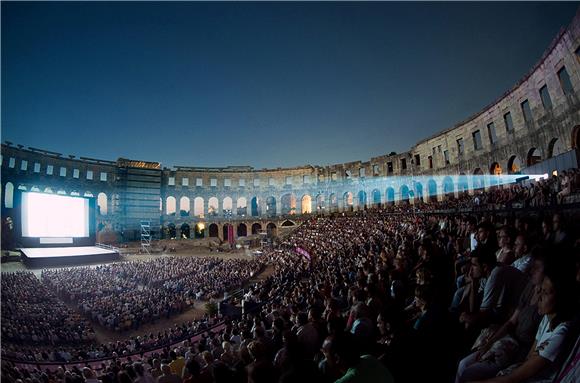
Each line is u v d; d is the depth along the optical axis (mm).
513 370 5379
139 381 11617
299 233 82500
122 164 102125
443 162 69000
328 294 17547
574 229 11836
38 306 34906
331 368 6730
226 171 113250
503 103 49875
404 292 12812
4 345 23984
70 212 74938
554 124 38969
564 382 4199
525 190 30828
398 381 7750
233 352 12656
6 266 60625
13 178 80375
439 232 26672
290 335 8375
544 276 5262
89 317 35406
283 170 112062
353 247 39969
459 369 6680
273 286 33219
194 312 37625
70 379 14562
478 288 8914
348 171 100625
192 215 109562
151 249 87125
